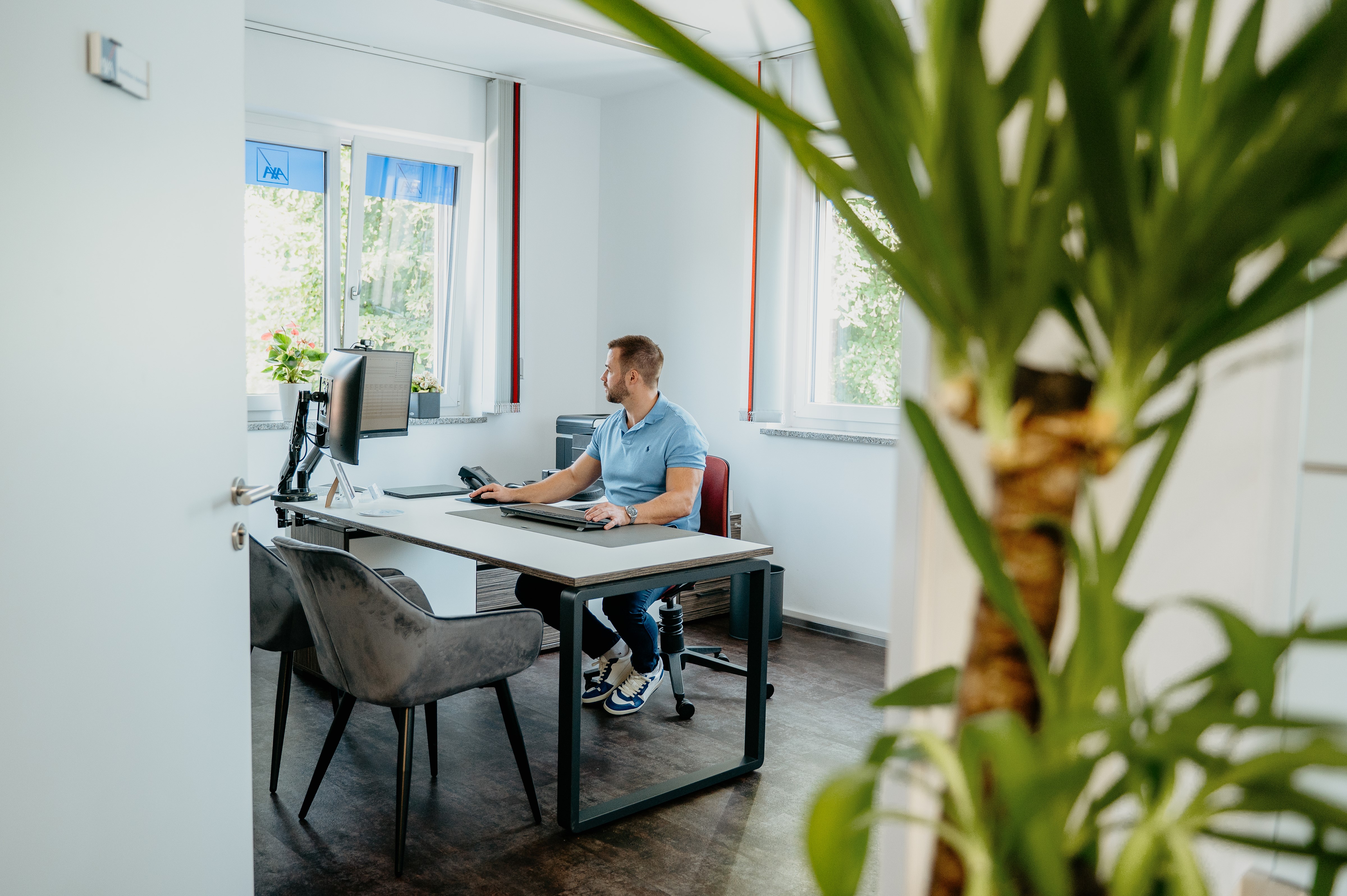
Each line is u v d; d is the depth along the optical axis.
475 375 5.37
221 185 1.80
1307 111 0.35
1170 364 0.42
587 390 5.68
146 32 1.52
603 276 5.63
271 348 4.45
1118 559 0.44
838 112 0.42
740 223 4.92
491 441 5.29
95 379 1.41
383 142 4.87
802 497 4.80
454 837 2.59
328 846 2.52
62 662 1.34
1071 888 0.45
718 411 5.10
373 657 2.29
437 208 5.20
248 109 4.43
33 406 1.27
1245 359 0.51
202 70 1.72
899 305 4.48
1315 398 0.75
